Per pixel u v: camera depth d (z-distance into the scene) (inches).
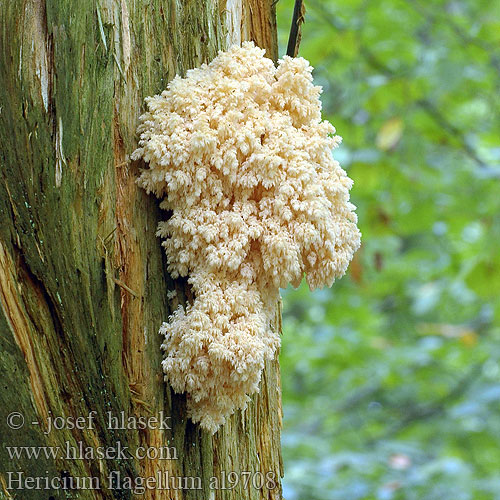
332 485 103.9
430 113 113.6
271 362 62.0
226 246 56.4
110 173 56.2
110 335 56.1
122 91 56.5
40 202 55.2
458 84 102.6
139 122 56.7
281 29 108.1
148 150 56.0
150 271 56.9
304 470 105.6
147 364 56.8
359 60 112.0
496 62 112.5
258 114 56.8
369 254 114.0
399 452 111.0
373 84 102.4
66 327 55.3
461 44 107.8
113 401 56.1
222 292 56.4
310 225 56.8
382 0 107.9
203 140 55.8
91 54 56.0
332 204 58.1
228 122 56.3
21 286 54.9
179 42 57.7
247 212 56.7
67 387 55.4
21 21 55.5
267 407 61.7
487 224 110.7
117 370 56.2
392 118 102.0
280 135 56.9
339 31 103.0
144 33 57.0
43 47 55.6
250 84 57.2
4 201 54.9
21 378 54.6
